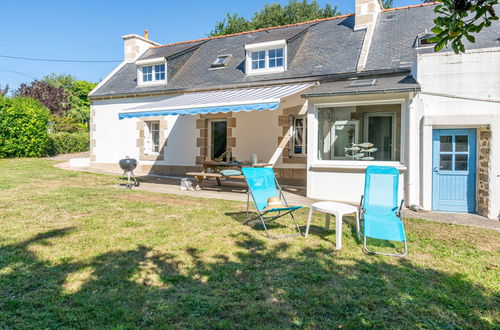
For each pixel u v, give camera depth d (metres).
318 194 12.77
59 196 11.10
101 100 21.72
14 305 4.01
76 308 3.99
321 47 17.42
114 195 11.72
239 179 18.45
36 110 24.77
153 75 20.70
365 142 12.27
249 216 9.02
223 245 6.48
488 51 10.71
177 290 4.53
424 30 16.02
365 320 3.89
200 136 19.20
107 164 21.69
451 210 11.21
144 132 20.73
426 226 8.52
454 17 3.86
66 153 30.34
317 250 6.34
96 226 7.57
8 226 7.36
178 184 15.89
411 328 3.76
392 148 11.84
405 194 11.51
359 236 6.99
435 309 4.18
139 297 4.29
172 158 20.00
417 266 5.64
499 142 10.03
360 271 5.36
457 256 6.17
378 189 7.74
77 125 43.78
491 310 4.21
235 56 20.00
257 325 3.74
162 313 3.93
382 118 12.00
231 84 17.28
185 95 17.84
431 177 11.23
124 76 22.47
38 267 5.17
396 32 16.61
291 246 6.54
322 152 12.92
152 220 8.30
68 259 5.52
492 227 8.78
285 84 16.03
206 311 3.99
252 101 11.35
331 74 14.96
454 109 11.03
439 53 11.19
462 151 11.08
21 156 24.61
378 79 13.48
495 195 9.97
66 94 57.78
